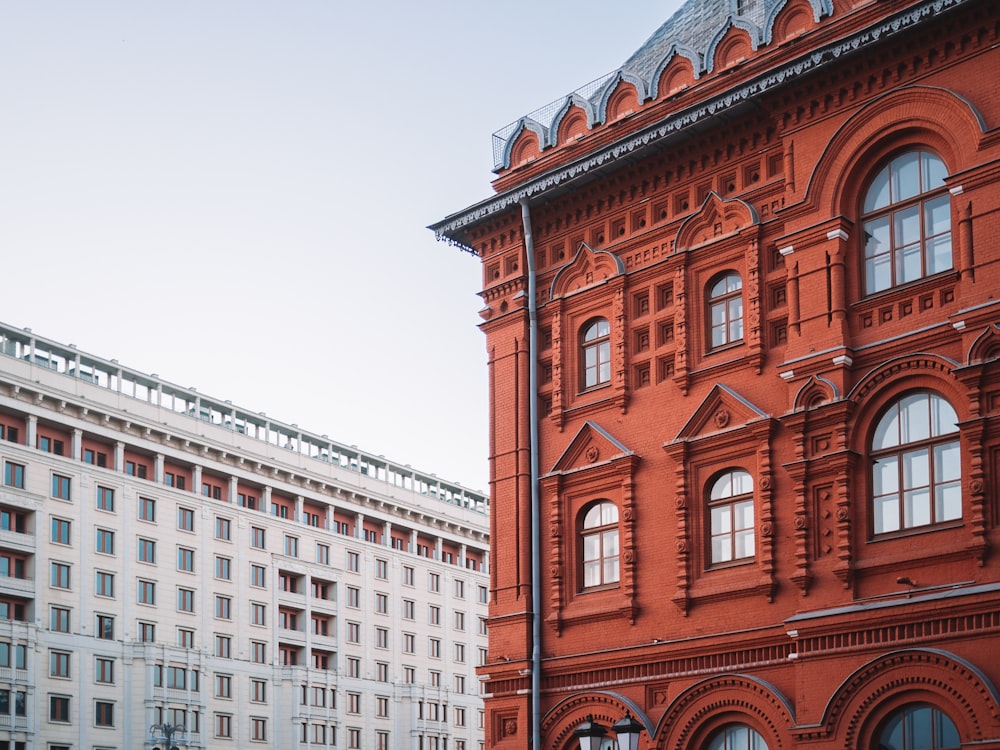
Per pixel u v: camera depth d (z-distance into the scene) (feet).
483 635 437.58
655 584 99.19
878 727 83.25
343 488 389.39
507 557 109.70
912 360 85.97
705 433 98.32
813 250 92.73
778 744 88.89
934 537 83.41
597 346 108.78
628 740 78.74
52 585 303.27
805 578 88.74
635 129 107.24
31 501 300.61
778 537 91.76
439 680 412.36
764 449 93.45
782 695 89.15
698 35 111.34
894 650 82.48
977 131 84.84
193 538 341.82
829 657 85.97
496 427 113.60
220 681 341.21
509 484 111.04
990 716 77.30
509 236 116.37
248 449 364.58
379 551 399.65
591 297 108.88
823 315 91.20
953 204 86.02
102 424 324.60
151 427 333.83
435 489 437.17
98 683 310.65
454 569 429.38
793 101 95.45
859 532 87.04
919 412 86.22
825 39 95.09
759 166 99.25
